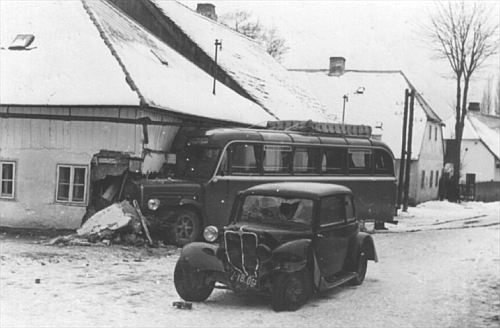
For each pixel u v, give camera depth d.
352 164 21.53
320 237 9.99
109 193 17.67
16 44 20.17
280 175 18.91
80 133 18.09
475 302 10.12
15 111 18.38
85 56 19.33
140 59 20.94
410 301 10.15
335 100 50.50
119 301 9.53
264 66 38.06
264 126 23.06
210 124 21.41
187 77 24.28
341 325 8.51
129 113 17.72
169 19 30.56
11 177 18.61
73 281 11.05
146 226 16.23
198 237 17.02
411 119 32.19
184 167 18.11
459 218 29.77
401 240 19.31
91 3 22.91
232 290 9.61
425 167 46.06
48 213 18.28
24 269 12.05
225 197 17.52
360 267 11.51
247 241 9.23
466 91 46.66
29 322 8.12
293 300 9.30
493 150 56.78
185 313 8.90
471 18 46.19
